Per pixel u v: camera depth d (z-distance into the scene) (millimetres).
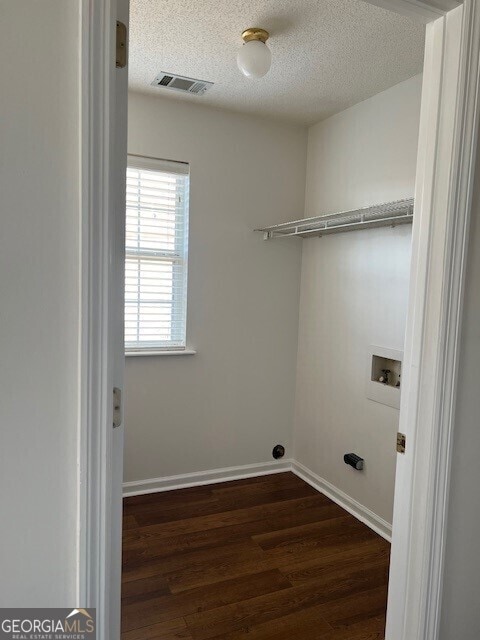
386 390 2453
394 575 1357
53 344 793
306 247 3133
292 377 3244
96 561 854
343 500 2771
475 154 1202
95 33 764
